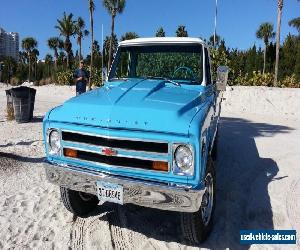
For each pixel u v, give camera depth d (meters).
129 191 3.84
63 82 33.12
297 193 6.18
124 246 4.39
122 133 3.81
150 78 5.43
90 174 4.00
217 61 20.00
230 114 15.73
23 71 72.00
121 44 5.75
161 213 5.24
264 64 42.34
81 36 47.44
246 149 9.06
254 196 6.00
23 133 10.31
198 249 4.36
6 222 4.81
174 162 3.69
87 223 4.91
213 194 4.58
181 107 3.97
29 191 5.85
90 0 29.53
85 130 3.99
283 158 8.34
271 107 16.91
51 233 4.60
